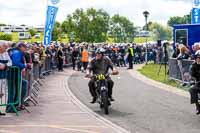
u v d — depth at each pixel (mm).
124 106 16859
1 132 11375
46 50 34500
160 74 34844
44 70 31859
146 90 22938
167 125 12672
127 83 27328
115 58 50219
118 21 84938
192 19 33562
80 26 70625
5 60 14008
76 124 12719
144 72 37469
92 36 71000
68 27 70250
